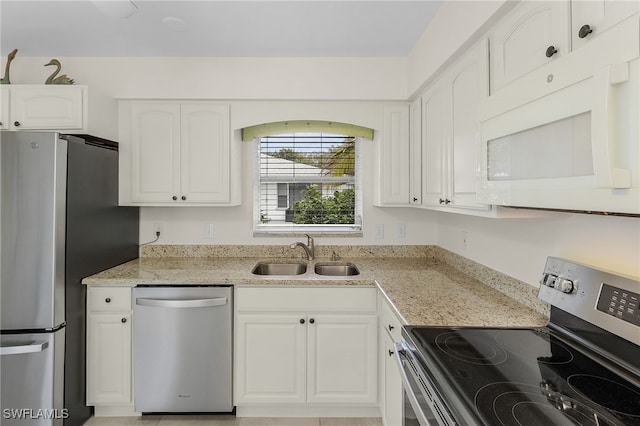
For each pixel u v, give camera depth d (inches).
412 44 85.9
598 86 27.0
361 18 74.2
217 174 93.7
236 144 96.9
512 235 63.6
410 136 93.8
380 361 76.7
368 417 81.2
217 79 93.3
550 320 49.7
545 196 34.9
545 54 39.2
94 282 77.4
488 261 72.8
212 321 78.1
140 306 77.8
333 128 102.0
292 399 78.8
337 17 73.9
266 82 93.5
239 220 104.1
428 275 82.0
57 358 69.9
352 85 93.8
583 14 33.6
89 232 79.6
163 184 93.0
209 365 78.5
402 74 93.4
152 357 78.1
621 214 32.3
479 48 55.0
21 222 67.7
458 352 42.1
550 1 38.5
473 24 53.6
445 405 34.1
